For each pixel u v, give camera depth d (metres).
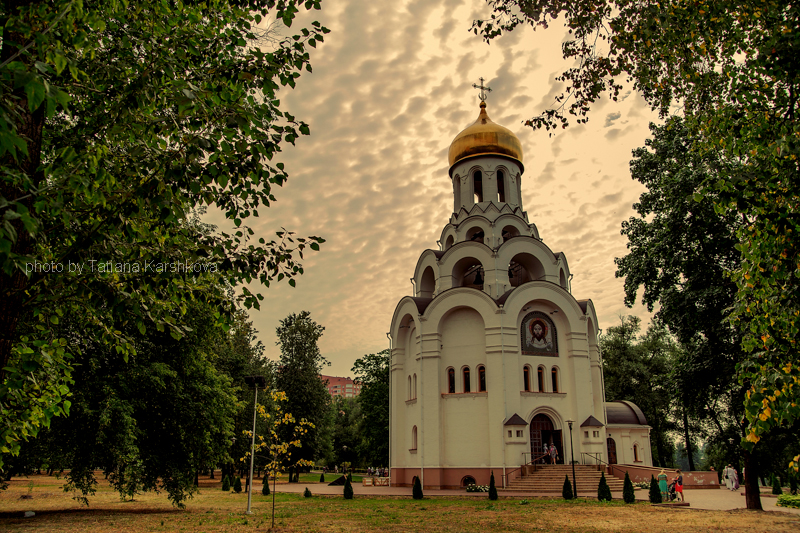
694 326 23.80
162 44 8.48
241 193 9.24
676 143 24.67
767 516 21.03
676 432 56.94
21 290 7.18
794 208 8.33
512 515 21.92
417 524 19.69
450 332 39.16
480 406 36.62
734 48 11.38
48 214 8.16
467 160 44.16
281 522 20.72
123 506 27.62
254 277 9.23
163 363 23.42
